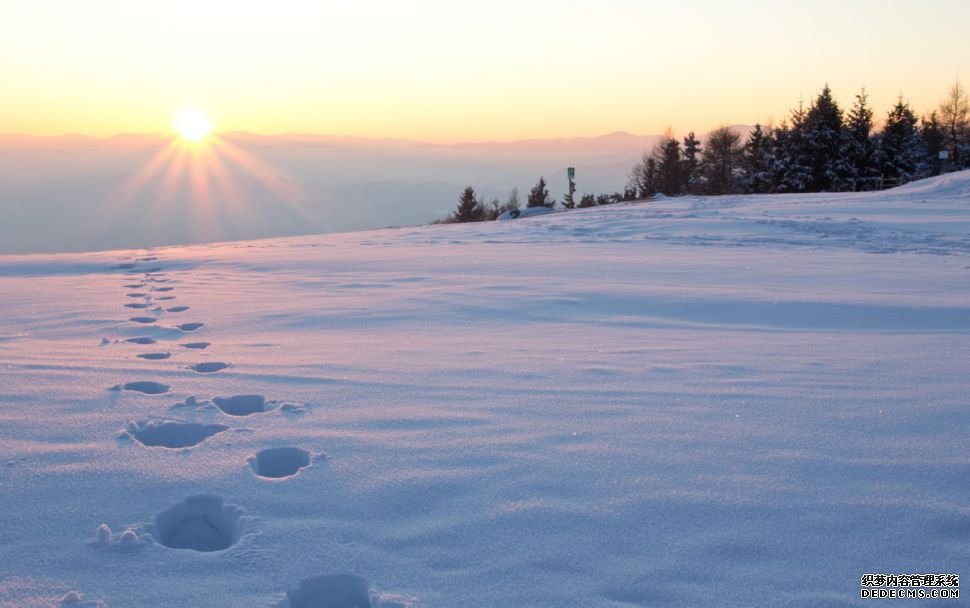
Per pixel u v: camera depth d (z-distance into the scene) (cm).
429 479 320
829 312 701
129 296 913
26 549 264
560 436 371
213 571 248
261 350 588
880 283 877
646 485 310
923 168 4862
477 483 315
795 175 4638
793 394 436
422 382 480
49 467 338
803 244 1318
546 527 276
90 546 266
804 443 355
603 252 1275
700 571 245
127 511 294
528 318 710
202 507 307
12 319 755
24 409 427
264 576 245
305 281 1008
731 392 443
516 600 230
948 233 1370
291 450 360
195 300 859
